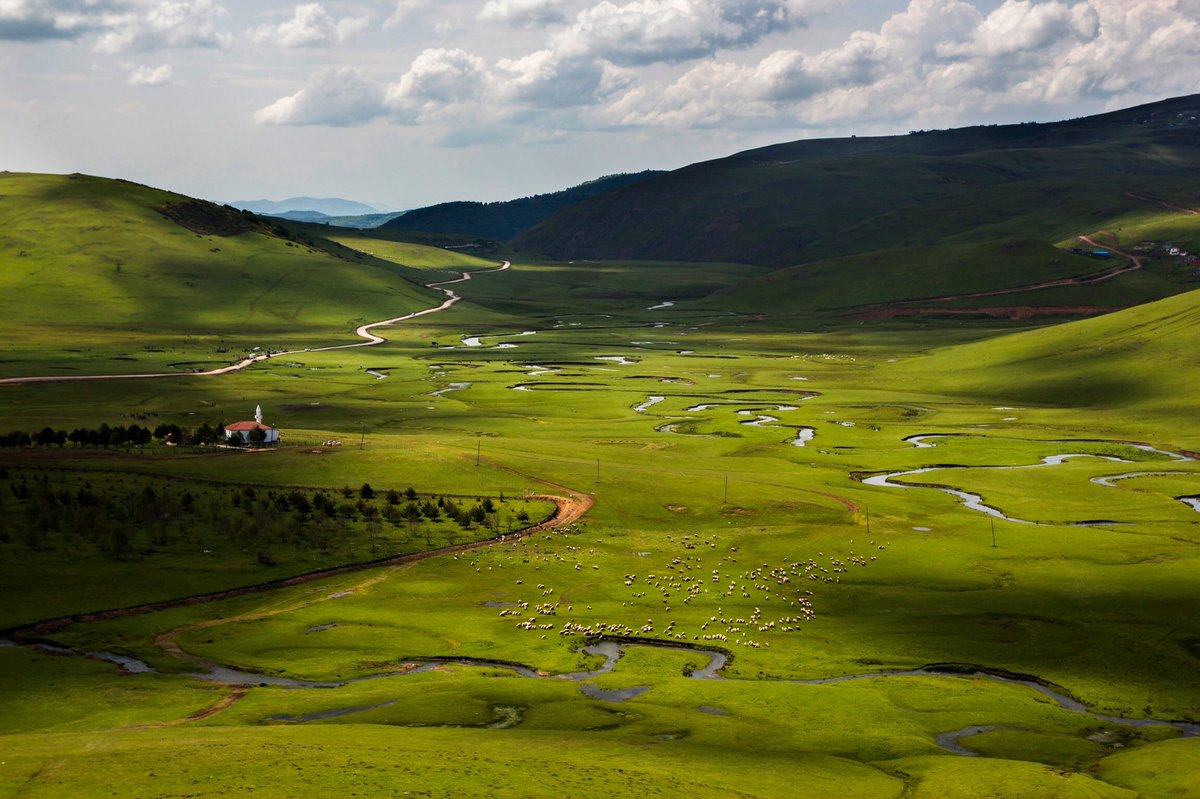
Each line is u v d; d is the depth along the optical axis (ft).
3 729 267.18
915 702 294.25
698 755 244.42
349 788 206.49
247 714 277.85
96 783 209.15
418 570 428.56
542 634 354.33
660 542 476.95
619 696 297.74
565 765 227.81
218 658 331.36
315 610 378.53
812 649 341.82
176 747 233.76
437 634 354.54
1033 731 274.16
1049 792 224.12
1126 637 350.02
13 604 368.68
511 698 291.58
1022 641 348.38
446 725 269.85
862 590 408.26
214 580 405.59
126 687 302.04
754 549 465.88
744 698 293.23
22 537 433.89
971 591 404.16
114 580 396.98
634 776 223.30
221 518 473.67
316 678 314.96
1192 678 314.76
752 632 358.64
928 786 229.86
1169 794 223.71
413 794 204.95
